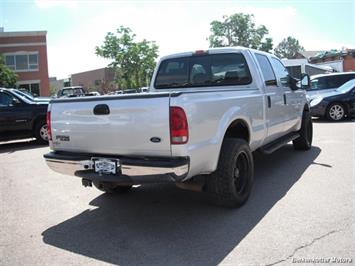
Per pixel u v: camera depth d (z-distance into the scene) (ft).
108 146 13.74
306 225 13.33
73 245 12.98
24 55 134.41
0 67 118.11
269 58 21.22
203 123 13.30
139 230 13.97
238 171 15.83
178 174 12.40
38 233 14.14
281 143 21.02
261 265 10.86
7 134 35.50
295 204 15.53
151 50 132.16
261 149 19.39
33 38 134.51
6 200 18.38
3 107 35.19
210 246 12.27
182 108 12.41
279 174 20.43
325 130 36.22
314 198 16.12
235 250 11.87
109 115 13.51
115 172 13.47
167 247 12.41
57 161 14.88
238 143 15.23
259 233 12.98
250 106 16.79
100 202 17.51
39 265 11.64
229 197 14.92
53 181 21.74
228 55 18.88
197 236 13.10
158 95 12.62
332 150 25.93
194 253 11.87
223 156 14.70
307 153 25.44
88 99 14.01
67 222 15.17
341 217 13.83
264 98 18.40
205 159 13.51
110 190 18.31
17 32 133.28
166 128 12.46
